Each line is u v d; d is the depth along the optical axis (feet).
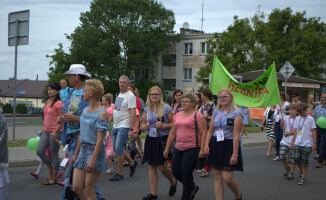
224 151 17.30
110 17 135.13
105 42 127.95
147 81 140.97
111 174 27.27
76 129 17.54
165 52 144.46
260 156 37.76
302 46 118.93
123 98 24.57
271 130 37.45
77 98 17.92
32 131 59.00
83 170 15.25
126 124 24.62
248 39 117.80
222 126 17.42
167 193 21.94
